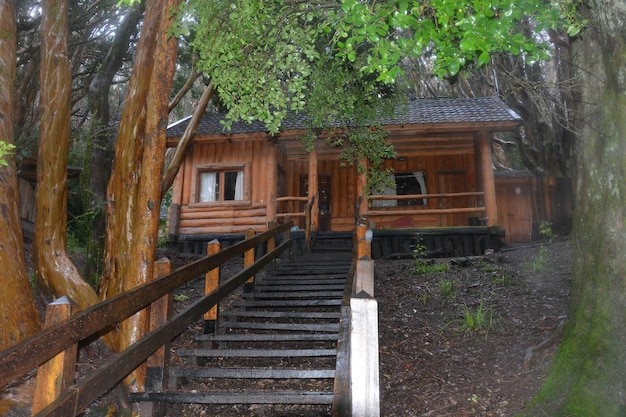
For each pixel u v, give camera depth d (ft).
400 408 14.75
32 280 24.14
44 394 9.00
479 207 43.52
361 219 21.79
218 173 47.52
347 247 39.52
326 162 50.88
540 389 13.43
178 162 23.26
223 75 16.22
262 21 15.53
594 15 14.34
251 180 46.21
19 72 54.49
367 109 26.66
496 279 27.66
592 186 14.43
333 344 20.21
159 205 17.85
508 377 15.81
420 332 21.22
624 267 12.98
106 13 53.62
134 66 19.57
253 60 16.34
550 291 24.39
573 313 14.51
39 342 8.04
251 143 47.11
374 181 28.91
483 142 42.01
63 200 19.39
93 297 18.04
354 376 8.04
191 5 16.22
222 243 44.80
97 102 48.42
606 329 12.80
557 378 13.15
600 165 14.21
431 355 18.63
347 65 22.25
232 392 13.08
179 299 28.37
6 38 18.65
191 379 16.65
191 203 46.60
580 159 15.31
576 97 15.99
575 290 14.67
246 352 16.43
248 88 16.14
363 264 10.85
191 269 15.76
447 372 17.03
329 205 49.85
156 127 17.78
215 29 15.85
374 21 12.51
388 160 48.57
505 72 26.04
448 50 12.21
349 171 50.26
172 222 45.85
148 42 19.47
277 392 12.94
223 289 17.93
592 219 14.17
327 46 21.07
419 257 37.47
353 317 8.25
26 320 14.65
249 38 15.89
